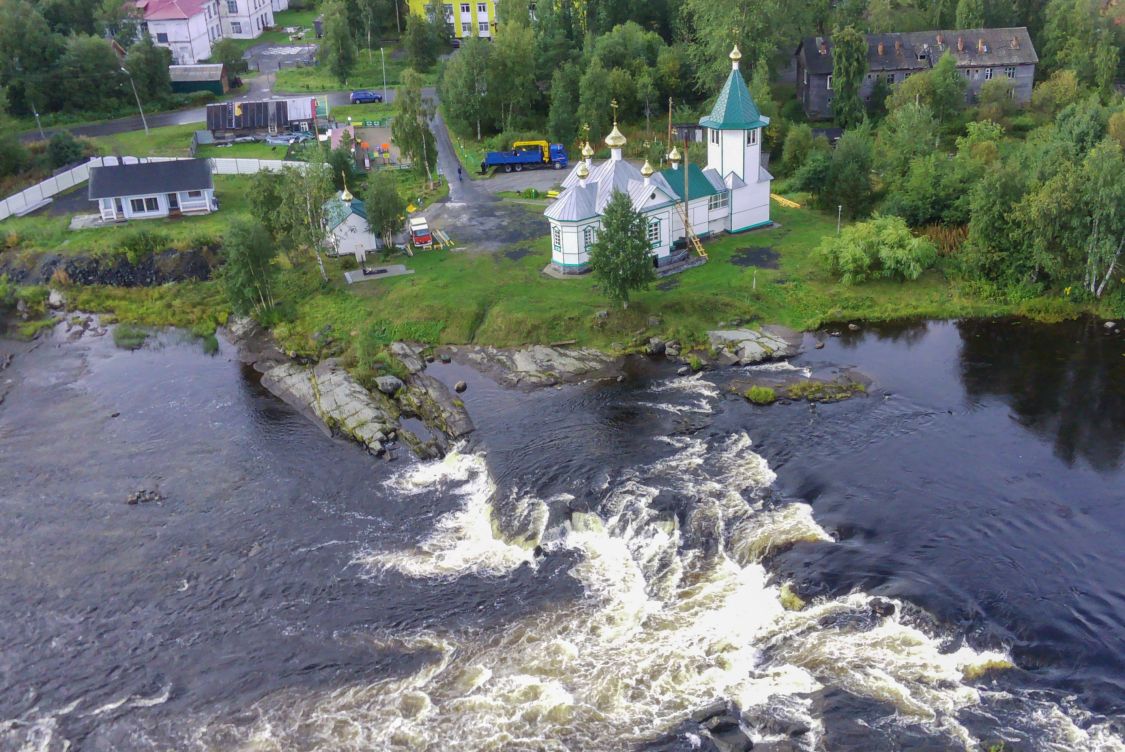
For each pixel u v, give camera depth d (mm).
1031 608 57438
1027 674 53438
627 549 66312
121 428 86375
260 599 64812
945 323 96312
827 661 55750
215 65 180125
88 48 169250
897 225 102000
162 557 69250
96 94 170625
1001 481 70250
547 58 166125
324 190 106938
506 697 55594
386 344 95438
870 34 162500
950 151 142375
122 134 159125
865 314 97250
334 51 181875
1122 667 53188
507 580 65000
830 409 80875
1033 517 66062
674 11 184875
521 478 73688
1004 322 96000
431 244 115250
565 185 112688
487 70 154375
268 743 53844
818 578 60906
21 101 167500
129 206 124312
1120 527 64750
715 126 109500
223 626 62656
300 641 61031
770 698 53844
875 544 63875
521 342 94000
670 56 162125
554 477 73562
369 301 102250
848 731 51094
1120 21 166125
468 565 66625
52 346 103500
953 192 110938
